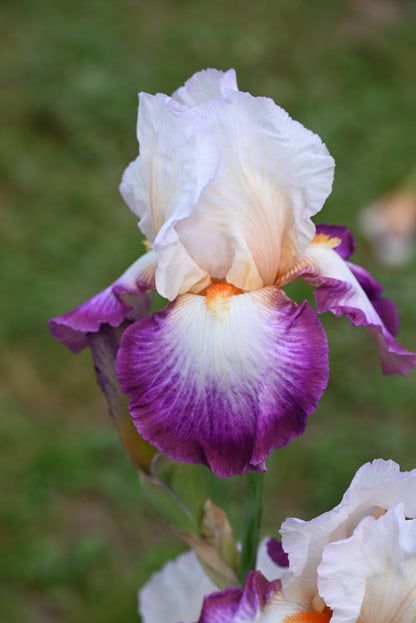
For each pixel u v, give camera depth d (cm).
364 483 54
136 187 61
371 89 274
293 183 58
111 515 135
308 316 56
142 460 62
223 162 58
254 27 299
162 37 280
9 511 133
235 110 57
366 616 55
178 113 57
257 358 56
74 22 276
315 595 56
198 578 65
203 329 57
